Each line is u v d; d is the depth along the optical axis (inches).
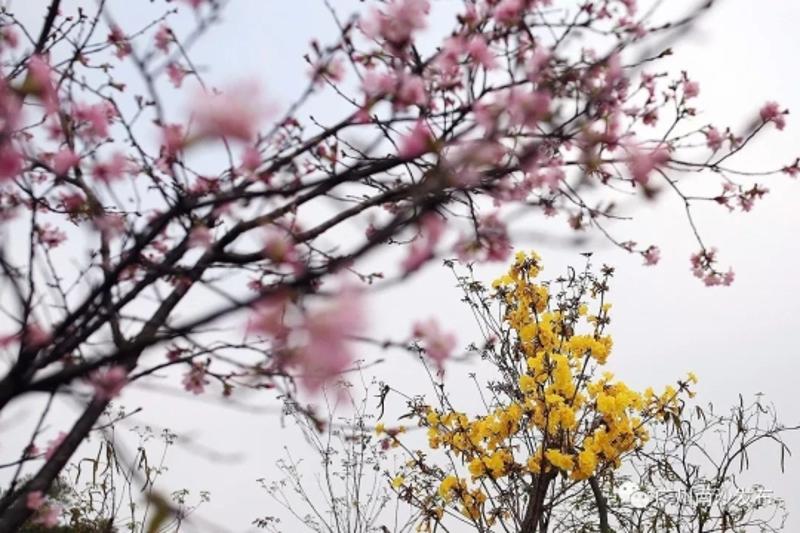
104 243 74.8
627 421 203.9
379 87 70.9
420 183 59.4
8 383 61.0
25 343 62.1
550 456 194.5
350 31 69.2
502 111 65.9
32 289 63.2
